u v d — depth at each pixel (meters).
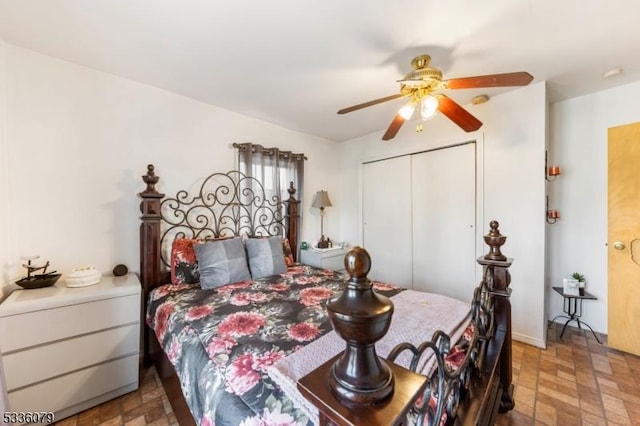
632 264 2.20
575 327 2.71
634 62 2.01
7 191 1.72
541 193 2.36
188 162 2.57
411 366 0.74
